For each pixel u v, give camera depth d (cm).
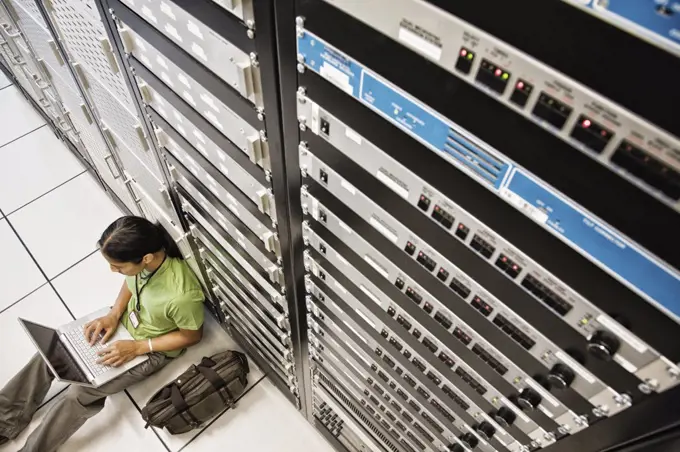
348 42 59
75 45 145
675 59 34
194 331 204
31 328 189
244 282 163
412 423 132
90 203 282
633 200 44
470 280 72
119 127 166
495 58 45
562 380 69
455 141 56
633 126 40
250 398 222
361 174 76
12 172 291
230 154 108
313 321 138
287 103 78
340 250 98
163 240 183
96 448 207
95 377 192
